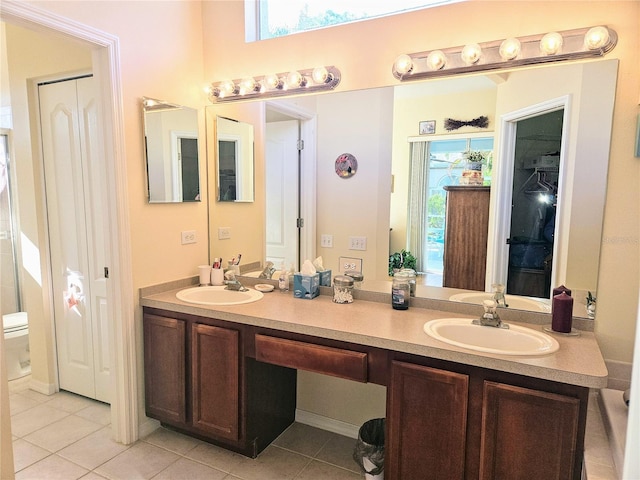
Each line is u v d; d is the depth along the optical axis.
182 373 2.37
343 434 2.59
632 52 1.78
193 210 2.79
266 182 2.73
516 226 2.08
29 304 3.06
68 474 2.17
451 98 2.18
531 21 1.95
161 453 2.37
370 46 2.32
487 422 1.61
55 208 2.91
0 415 1.49
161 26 2.50
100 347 2.87
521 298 2.10
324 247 2.60
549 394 1.50
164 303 2.38
